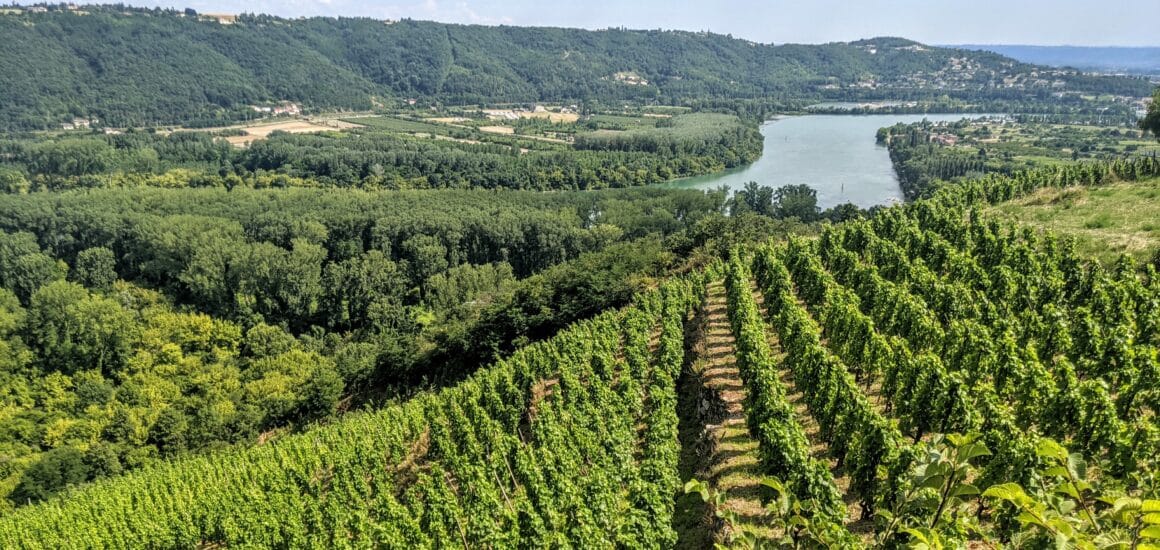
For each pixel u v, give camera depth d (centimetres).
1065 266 4450
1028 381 2966
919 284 4597
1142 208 5681
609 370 4916
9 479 7131
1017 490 1149
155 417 8062
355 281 11688
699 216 14725
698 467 3662
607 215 14725
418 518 3919
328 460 5556
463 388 5825
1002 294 4297
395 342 8912
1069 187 7362
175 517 5162
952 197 7712
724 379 4391
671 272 8831
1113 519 1103
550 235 13388
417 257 12438
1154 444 2286
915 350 3919
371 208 13925
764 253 5984
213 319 11125
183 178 16888
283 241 12706
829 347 4469
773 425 2959
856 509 2862
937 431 2938
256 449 6334
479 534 3256
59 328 10162
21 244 12231
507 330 7881
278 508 4816
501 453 4281
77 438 7800
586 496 3192
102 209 13225
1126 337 3166
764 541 2586
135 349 10125
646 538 2755
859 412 2883
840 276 5466
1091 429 2586
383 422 5778
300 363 9438
